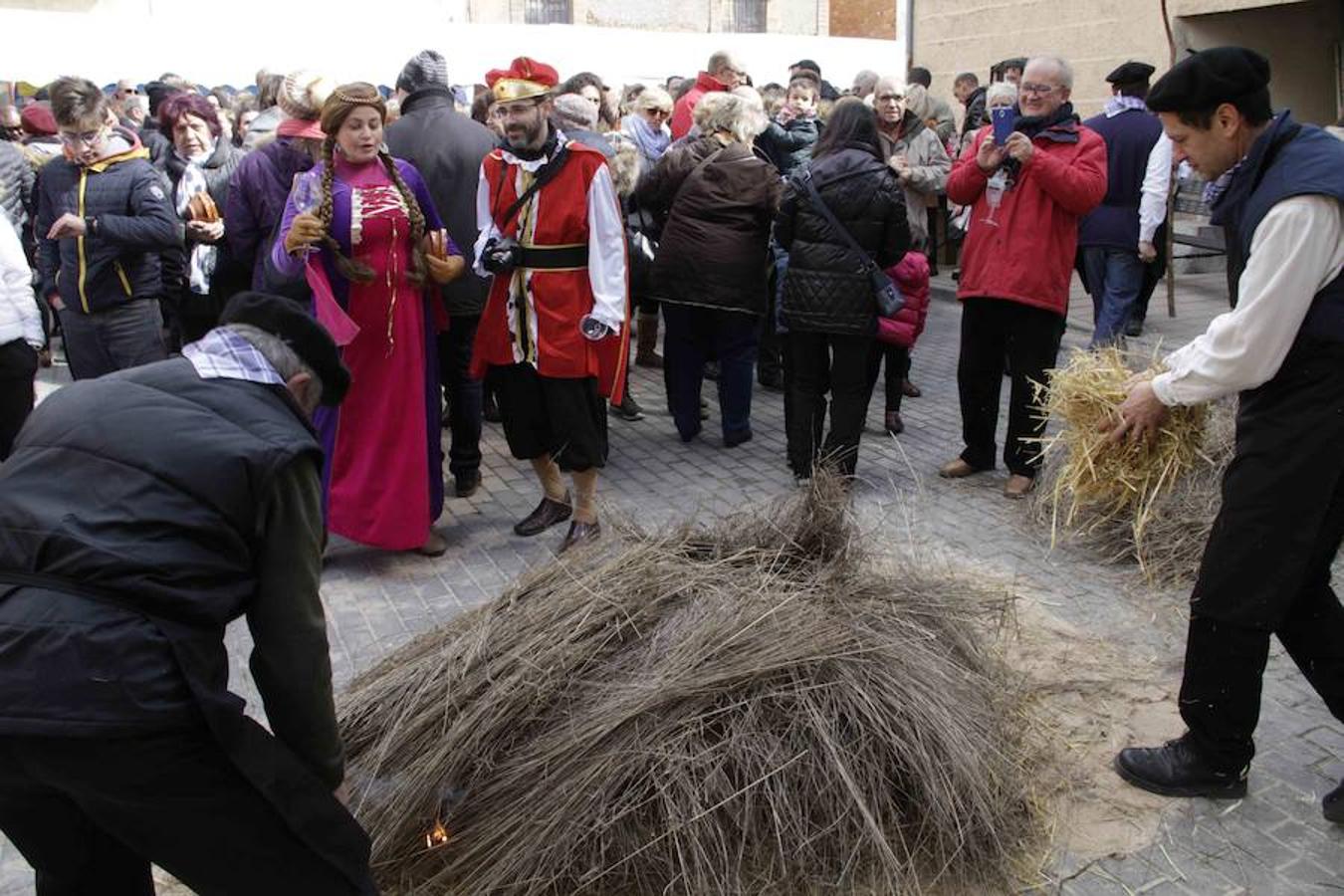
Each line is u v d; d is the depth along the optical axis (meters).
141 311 5.35
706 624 2.88
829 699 2.74
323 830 2.02
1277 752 3.21
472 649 2.92
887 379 6.16
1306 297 2.50
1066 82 4.88
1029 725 3.25
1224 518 2.74
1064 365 7.58
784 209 5.12
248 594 1.94
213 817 1.94
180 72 11.53
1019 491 5.20
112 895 2.27
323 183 4.23
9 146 7.38
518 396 4.68
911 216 7.29
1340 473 2.60
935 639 3.15
